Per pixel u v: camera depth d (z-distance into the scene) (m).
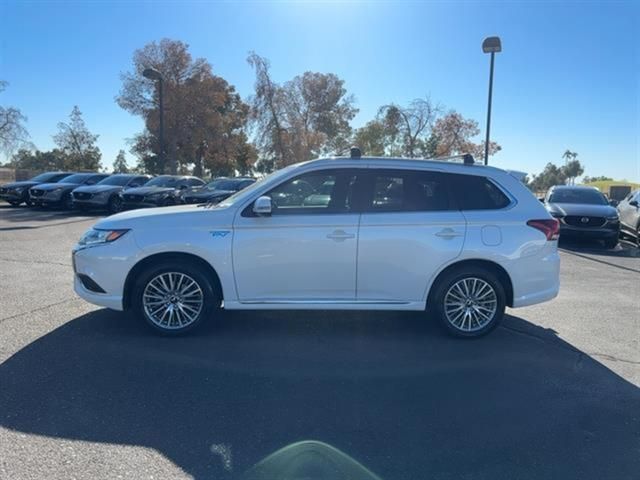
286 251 4.92
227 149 50.75
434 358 4.65
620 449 3.19
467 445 3.20
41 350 4.55
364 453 3.09
